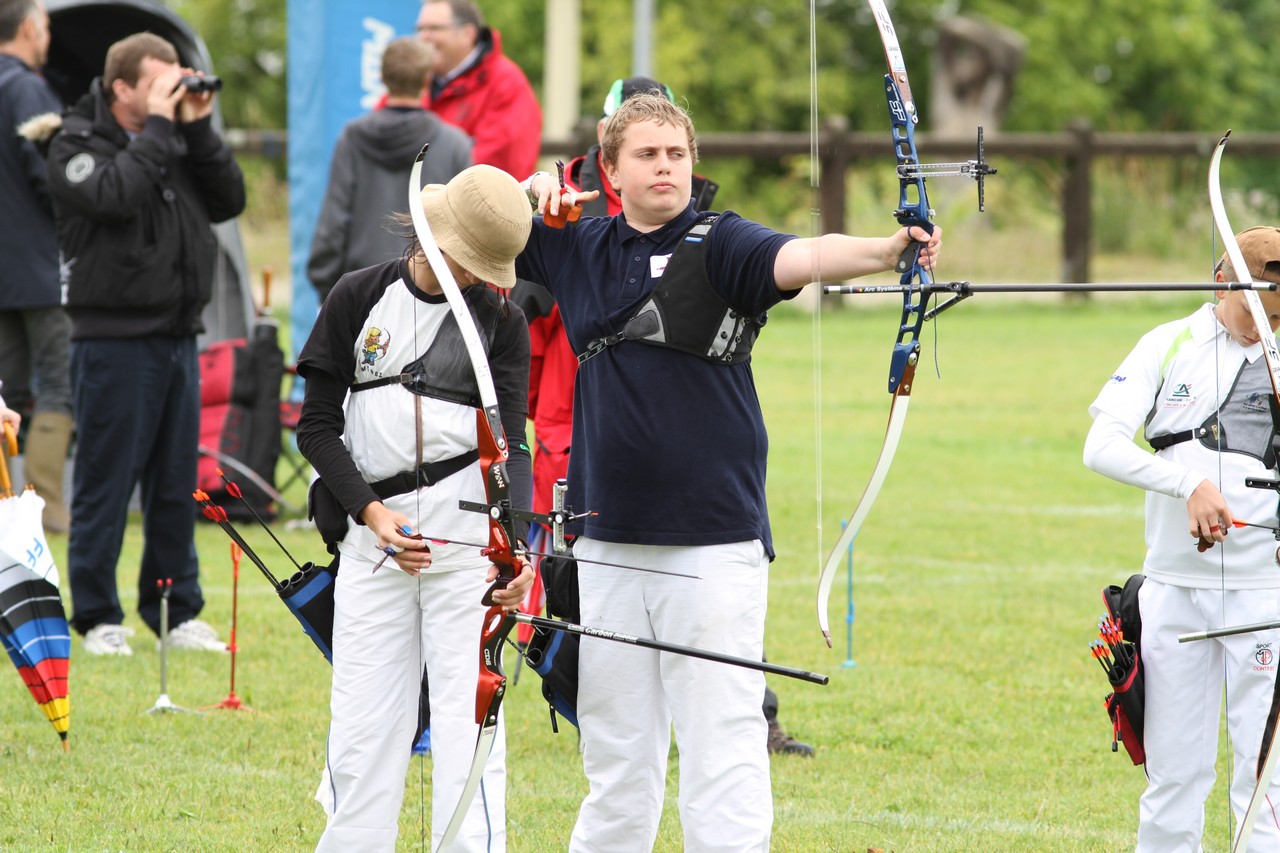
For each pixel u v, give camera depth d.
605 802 14.73
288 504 35.81
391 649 14.53
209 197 24.25
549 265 14.99
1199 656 15.56
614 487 14.16
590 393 14.45
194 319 24.08
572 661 14.63
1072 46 123.62
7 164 30.16
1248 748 15.48
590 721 14.69
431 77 31.36
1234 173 117.00
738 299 13.71
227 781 18.69
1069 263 85.62
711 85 114.94
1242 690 15.45
